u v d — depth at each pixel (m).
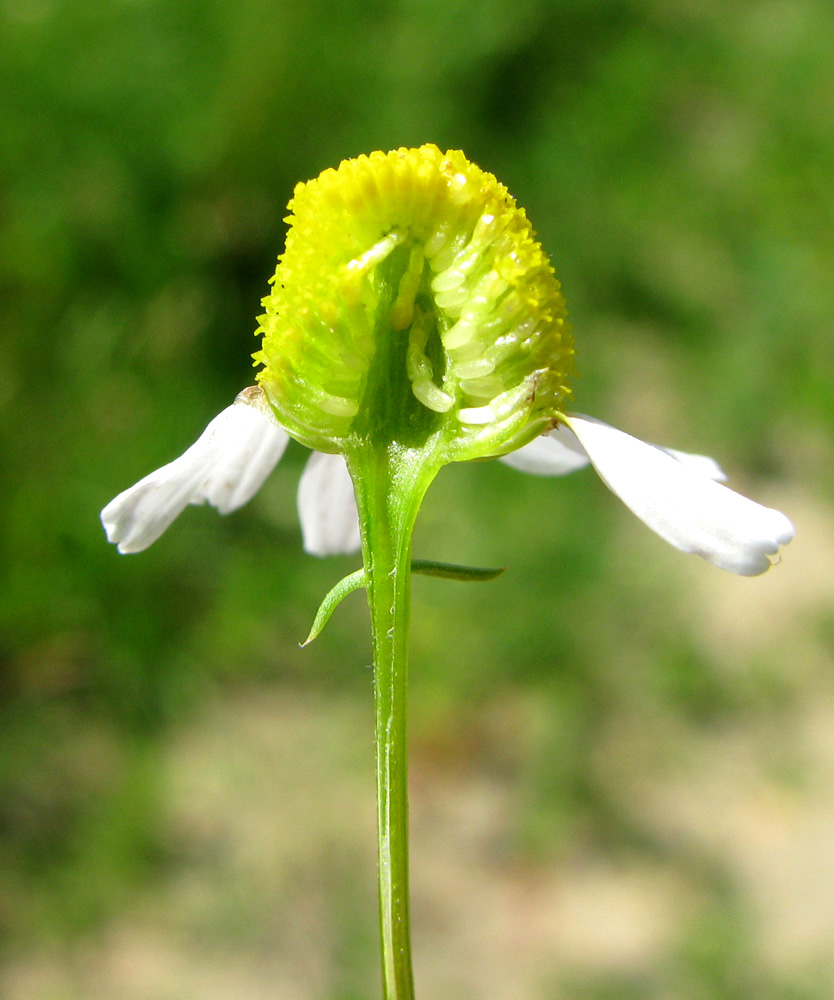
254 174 0.22
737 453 0.24
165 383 0.20
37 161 0.20
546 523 0.21
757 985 0.14
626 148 0.28
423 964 0.15
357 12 0.24
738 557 0.06
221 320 0.21
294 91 0.23
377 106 0.24
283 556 0.19
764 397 0.25
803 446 0.24
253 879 0.15
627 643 0.20
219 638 0.18
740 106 0.32
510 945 0.15
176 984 0.14
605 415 0.24
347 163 0.06
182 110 0.22
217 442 0.06
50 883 0.15
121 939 0.15
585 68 0.29
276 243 0.22
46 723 0.17
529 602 0.20
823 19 0.35
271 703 0.18
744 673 0.20
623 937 0.15
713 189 0.29
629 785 0.18
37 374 0.19
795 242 0.28
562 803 0.17
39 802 0.16
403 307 0.06
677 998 0.14
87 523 0.18
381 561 0.05
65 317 0.20
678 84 0.31
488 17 0.26
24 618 0.17
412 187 0.05
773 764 0.18
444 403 0.05
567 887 0.16
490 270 0.06
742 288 0.27
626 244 0.27
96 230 0.20
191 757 0.17
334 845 0.16
